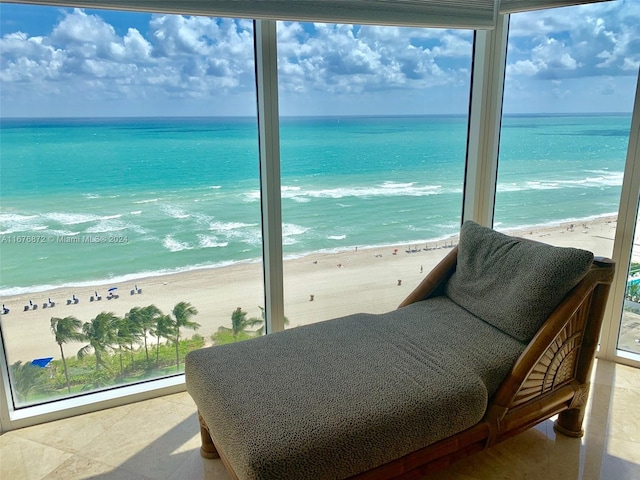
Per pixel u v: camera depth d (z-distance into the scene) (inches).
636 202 85.5
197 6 69.2
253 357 65.9
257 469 47.2
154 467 68.4
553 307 67.3
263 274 91.8
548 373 67.0
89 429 76.7
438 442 57.9
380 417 53.5
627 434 73.7
